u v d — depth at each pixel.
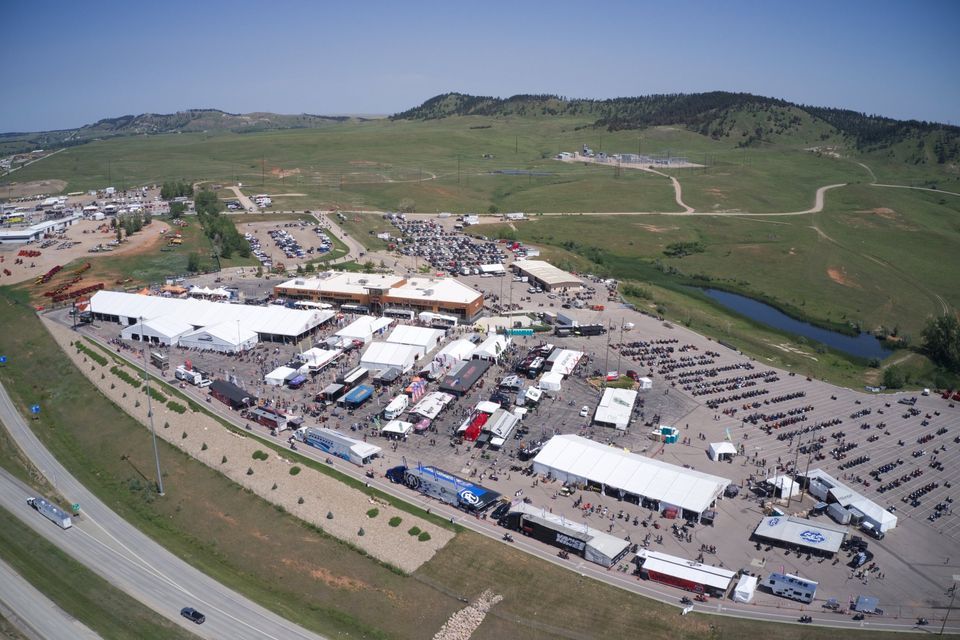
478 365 181.00
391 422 147.75
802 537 112.62
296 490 127.81
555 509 121.00
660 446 145.25
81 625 96.12
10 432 154.12
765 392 176.88
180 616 98.19
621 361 193.12
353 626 98.88
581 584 102.88
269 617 99.12
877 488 132.50
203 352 190.38
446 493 122.38
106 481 136.38
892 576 106.88
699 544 112.62
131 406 161.25
